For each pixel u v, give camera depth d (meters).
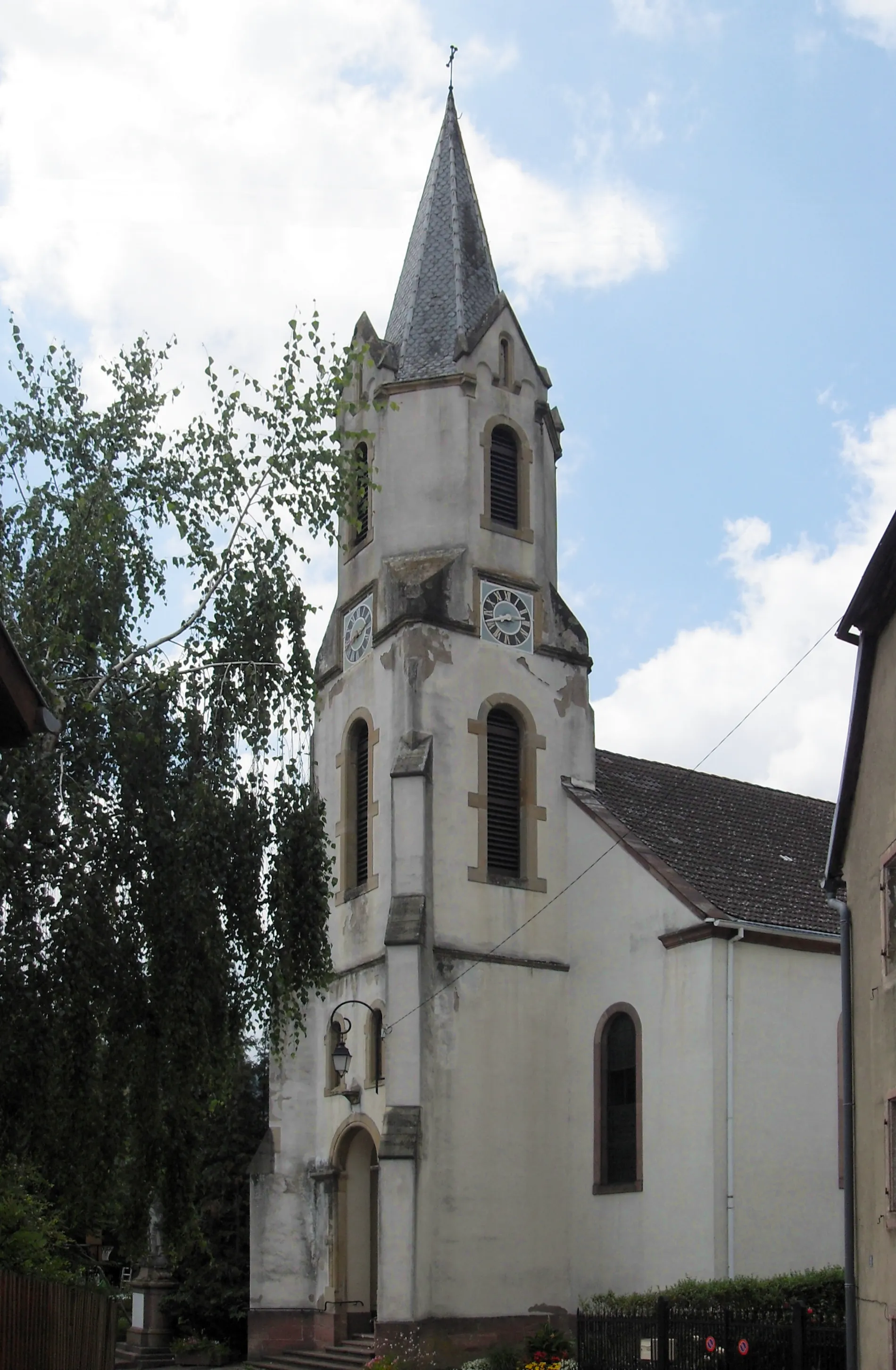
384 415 35.03
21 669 12.98
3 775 18.58
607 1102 30.25
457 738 32.19
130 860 20.11
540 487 35.25
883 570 17.77
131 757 20.25
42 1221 21.06
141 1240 20.00
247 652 21.42
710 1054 27.72
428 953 30.12
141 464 21.62
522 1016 30.97
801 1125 28.27
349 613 35.06
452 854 31.31
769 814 36.84
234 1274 39.59
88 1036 18.89
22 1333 16.59
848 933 19.92
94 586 20.45
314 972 21.66
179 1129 19.95
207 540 21.69
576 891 32.09
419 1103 28.98
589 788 33.56
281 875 21.27
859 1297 18.78
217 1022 20.25
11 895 18.64
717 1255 26.62
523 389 35.50
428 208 38.19
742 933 28.42
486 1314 28.77
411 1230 28.02
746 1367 21.78
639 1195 28.72
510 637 33.59
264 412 21.92
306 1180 32.84
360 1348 30.12
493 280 37.22
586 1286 29.50
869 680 19.27
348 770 34.03
